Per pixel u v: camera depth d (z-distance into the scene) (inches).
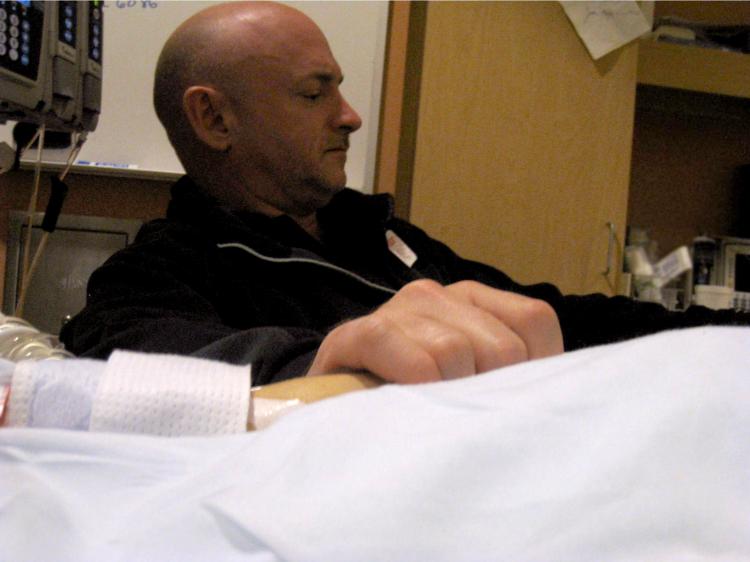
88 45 39.2
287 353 21.4
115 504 8.9
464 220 63.2
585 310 51.8
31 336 21.4
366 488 8.2
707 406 8.6
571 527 7.8
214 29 45.9
